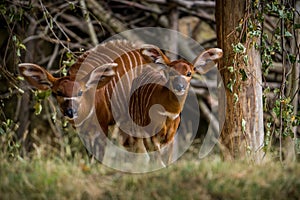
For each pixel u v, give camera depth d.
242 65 11.35
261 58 11.82
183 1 18.70
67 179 9.17
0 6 12.21
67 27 19.44
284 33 11.80
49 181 9.05
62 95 10.93
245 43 11.41
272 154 11.61
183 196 8.70
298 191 9.08
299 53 12.00
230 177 9.31
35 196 8.70
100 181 9.40
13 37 12.05
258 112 11.63
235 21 11.54
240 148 11.45
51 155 11.27
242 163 10.49
